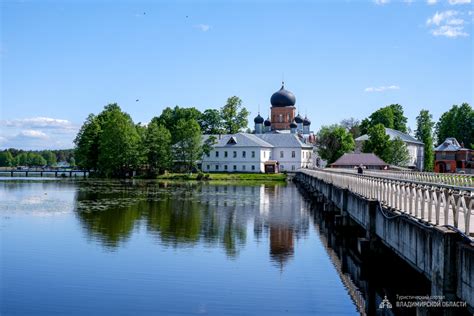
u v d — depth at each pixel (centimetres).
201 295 2439
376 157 12750
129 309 2239
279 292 2497
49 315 2161
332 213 5191
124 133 13200
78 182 11294
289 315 2186
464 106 14475
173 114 18012
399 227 2141
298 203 6838
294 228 4522
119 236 3900
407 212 2188
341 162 12812
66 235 3916
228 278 2734
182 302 2334
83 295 2419
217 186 10594
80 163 14212
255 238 3950
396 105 17712
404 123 17675
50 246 3484
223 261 3123
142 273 2800
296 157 16562
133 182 11556
